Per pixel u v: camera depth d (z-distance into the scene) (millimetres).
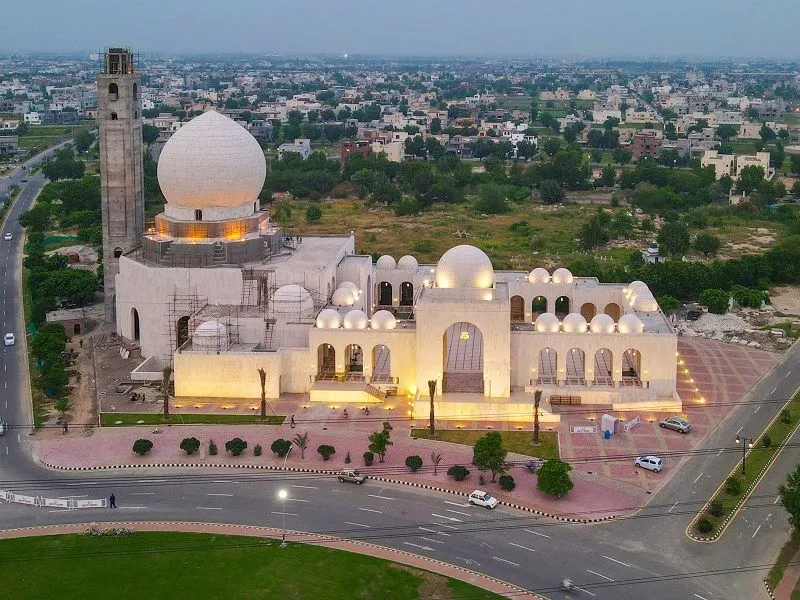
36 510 120250
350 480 128375
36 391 164875
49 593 99875
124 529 113875
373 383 163000
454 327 192000
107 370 174500
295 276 177375
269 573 104188
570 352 177875
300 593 100062
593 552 109562
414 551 109750
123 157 198125
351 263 195500
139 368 170250
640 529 115125
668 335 157125
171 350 177000
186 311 176375
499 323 153625
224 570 104812
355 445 140500
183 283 176250
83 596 99250
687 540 112438
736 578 103875
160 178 186125
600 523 116688
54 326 187375
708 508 118938
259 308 175250
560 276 197125
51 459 135750
